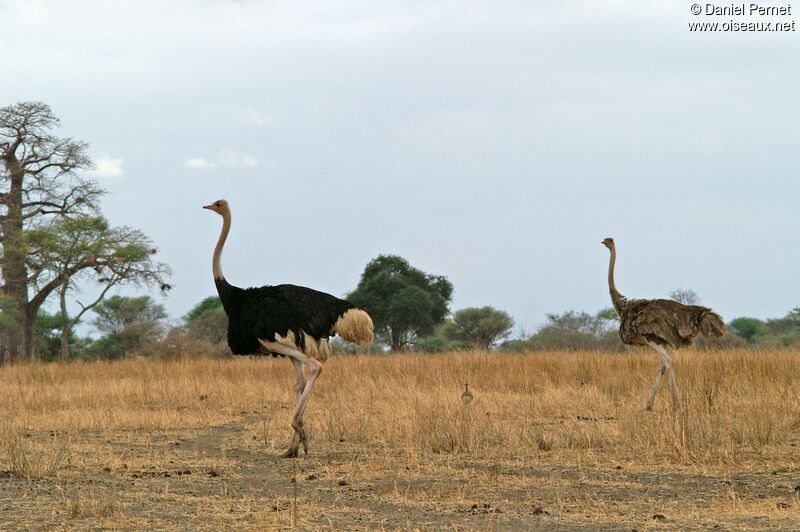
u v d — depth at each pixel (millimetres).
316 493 20672
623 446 25578
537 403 35438
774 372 40438
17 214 136250
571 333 106562
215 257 28438
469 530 17031
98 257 128500
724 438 25797
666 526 17219
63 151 139250
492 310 136500
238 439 29656
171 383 47469
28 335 130875
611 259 38781
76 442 29344
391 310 131625
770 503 18922
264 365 57625
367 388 43000
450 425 27469
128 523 17719
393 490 20875
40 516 18312
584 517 18047
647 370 44375
